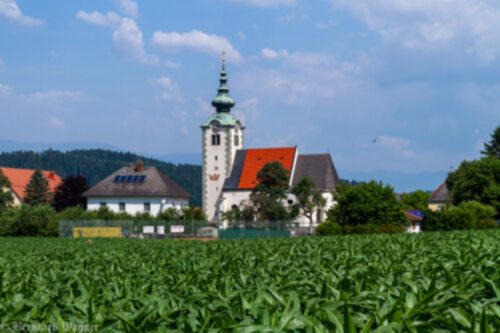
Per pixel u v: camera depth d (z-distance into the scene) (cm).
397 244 3238
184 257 2897
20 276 2014
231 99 17188
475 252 2167
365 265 1984
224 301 1239
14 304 1326
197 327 1081
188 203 16812
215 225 12344
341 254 2438
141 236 10250
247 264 2291
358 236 5197
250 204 14912
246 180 16150
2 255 3800
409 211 15200
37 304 1327
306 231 13962
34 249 4656
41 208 9944
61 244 6112
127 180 15988
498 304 1142
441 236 4234
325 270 1825
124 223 10219
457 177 12500
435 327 987
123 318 1103
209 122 16650
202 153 16762
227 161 16525
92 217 11756
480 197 11750
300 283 1477
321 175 15800
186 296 1422
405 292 1173
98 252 3612
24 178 19375
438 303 1070
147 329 1116
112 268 2144
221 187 16562
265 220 14388
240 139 16812
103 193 15862
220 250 3472
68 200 17512
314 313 1070
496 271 1457
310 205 14250
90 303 1259
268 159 16212
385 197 9988
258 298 1198
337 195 10438
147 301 1297
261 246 3669
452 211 8812
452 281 1248
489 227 8769
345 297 1187
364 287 1352
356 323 1009
